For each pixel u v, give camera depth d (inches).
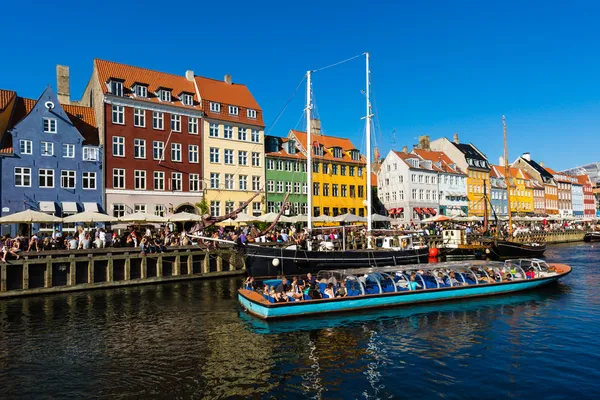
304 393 421.1
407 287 775.7
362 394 417.7
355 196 2246.6
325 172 2130.9
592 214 4475.9
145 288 993.5
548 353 527.8
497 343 570.3
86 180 1412.4
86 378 460.8
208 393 422.6
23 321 693.9
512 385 435.5
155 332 627.5
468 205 2859.3
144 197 1519.4
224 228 1541.6
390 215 2539.4
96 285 979.9
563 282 1029.2
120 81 1489.9
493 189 3107.8
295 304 673.6
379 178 2659.9
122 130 1488.7
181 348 555.2
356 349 548.7
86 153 1414.9
